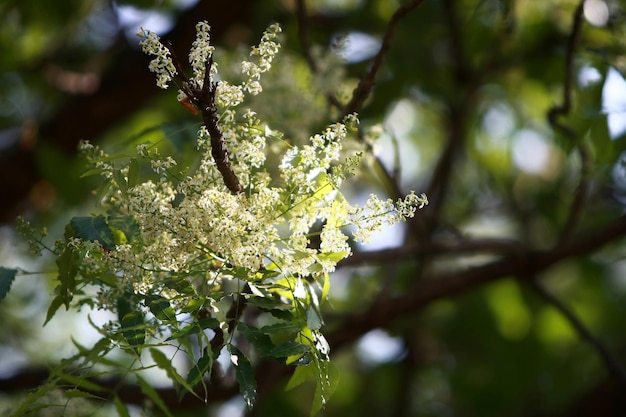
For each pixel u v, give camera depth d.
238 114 4.00
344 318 6.30
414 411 8.25
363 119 6.38
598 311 8.57
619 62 5.20
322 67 4.53
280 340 5.96
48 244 6.56
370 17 6.97
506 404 8.03
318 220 3.56
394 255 5.81
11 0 6.93
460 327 8.12
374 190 7.36
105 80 6.94
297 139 4.07
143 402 4.97
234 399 6.50
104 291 2.97
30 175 6.89
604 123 5.22
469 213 8.47
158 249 2.63
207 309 2.96
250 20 6.96
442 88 7.16
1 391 5.64
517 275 6.43
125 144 4.12
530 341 8.17
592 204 7.89
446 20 6.95
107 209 3.08
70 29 7.34
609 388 7.29
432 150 9.25
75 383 2.96
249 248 2.64
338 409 8.35
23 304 7.05
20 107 7.62
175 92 6.97
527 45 6.95
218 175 2.74
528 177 8.42
